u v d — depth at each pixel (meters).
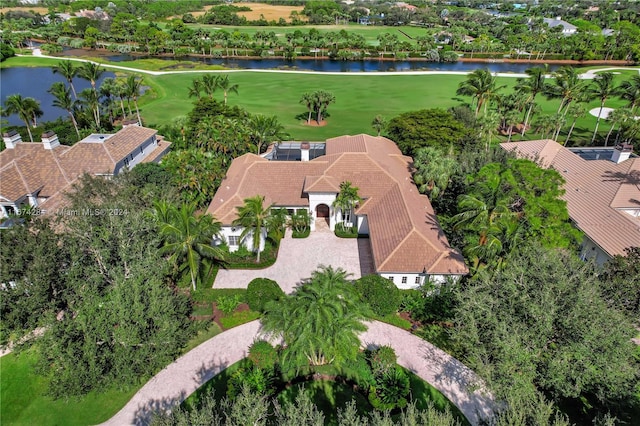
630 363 26.05
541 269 27.12
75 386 25.62
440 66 150.00
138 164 53.09
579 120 91.94
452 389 29.73
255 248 44.38
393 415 28.12
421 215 42.88
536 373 24.70
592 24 190.00
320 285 28.61
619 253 38.97
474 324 26.08
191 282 39.66
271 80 125.25
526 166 39.19
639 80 74.62
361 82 124.62
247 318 36.09
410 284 38.78
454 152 59.69
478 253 33.44
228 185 49.47
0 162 52.56
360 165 48.84
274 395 29.47
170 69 137.75
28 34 176.75
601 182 48.41
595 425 23.47
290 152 69.00
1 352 32.47
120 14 191.00
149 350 27.58
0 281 28.41
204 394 29.41
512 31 184.50
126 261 32.62
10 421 27.80
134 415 27.92
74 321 26.72
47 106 100.94
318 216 51.34
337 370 31.23
